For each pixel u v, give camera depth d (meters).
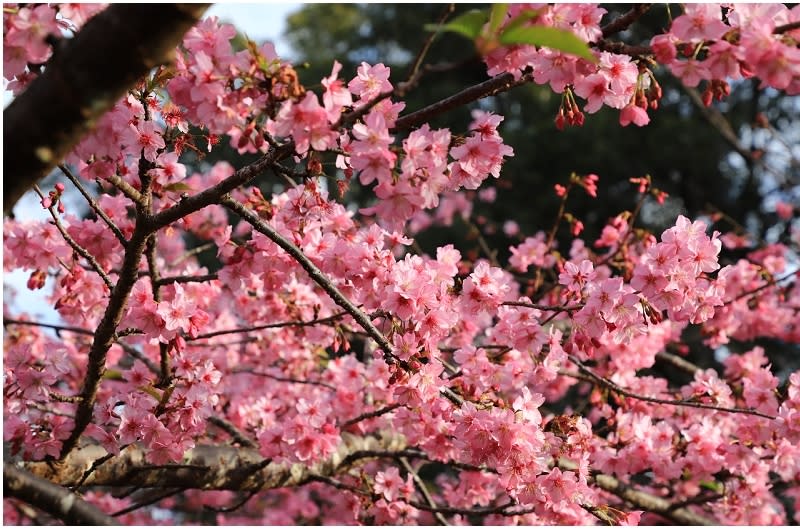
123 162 2.85
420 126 2.63
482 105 12.72
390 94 2.07
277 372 4.87
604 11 2.26
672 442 3.95
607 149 11.90
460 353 3.19
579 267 3.05
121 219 3.38
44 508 2.15
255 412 4.34
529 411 2.87
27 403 3.03
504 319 3.23
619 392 3.41
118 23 1.67
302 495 6.75
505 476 2.90
